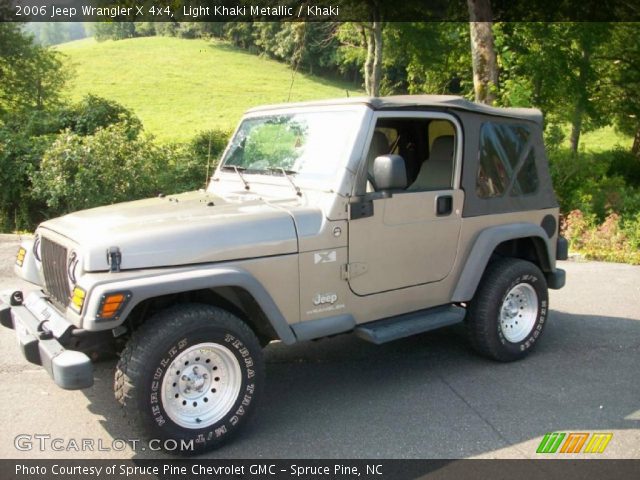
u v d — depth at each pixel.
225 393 3.50
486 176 4.69
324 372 4.71
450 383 4.48
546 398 4.21
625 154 20.09
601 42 14.89
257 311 3.67
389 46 18.14
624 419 3.90
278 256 3.65
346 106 4.08
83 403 4.09
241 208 3.85
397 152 5.07
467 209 4.54
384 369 4.77
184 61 44.81
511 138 4.89
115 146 11.01
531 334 4.96
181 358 3.32
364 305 4.09
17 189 11.88
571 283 7.62
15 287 6.89
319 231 3.79
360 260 3.99
